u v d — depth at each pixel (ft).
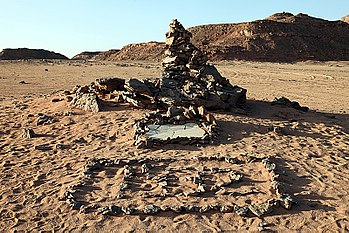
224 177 27.73
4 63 167.22
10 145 35.63
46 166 30.45
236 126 40.37
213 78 48.83
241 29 262.06
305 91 88.07
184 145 34.50
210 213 23.22
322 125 44.01
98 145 34.86
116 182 27.09
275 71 142.41
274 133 39.27
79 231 21.54
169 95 45.03
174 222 22.34
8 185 27.17
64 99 49.32
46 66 156.87
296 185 27.25
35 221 22.58
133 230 21.58
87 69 143.95
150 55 256.32
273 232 21.56
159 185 26.45
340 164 31.65
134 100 44.73
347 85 98.78
